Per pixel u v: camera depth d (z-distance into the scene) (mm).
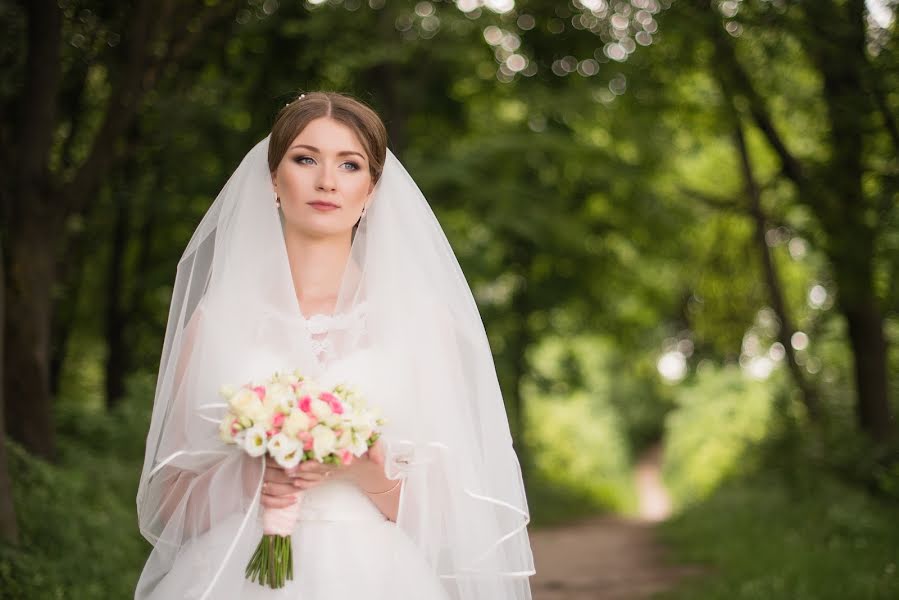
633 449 44125
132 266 16516
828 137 12297
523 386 20594
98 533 7672
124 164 12633
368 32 13789
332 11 12914
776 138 13289
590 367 31031
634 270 19453
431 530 3273
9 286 8688
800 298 21469
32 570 6375
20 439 8766
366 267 3355
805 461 13570
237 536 2982
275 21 12703
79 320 17781
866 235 12016
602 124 16703
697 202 19422
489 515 3334
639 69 15336
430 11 14484
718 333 21391
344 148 3303
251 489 3035
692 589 8750
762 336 21031
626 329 20672
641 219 17812
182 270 3430
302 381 3059
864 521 10594
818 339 16062
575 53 15836
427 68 15812
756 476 15695
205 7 9289
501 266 18141
